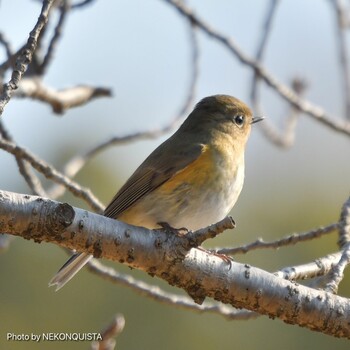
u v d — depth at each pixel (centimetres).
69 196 1623
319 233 973
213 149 1099
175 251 791
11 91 750
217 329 1551
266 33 1422
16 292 1573
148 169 1073
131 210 1073
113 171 1711
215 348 1538
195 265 805
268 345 1536
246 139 1220
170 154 1077
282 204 1731
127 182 1088
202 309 1077
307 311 820
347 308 824
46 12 775
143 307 1559
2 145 1035
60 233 741
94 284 1570
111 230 780
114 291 1566
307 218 1700
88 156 1266
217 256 823
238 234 1652
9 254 1590
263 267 1614
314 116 1395
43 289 1577
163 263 795
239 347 1544
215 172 1076
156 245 790
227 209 1101
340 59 1459
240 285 814
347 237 954
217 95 1227
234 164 1105
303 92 1600
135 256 789
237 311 1081
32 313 1559
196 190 1063
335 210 1725
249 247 991
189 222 1068
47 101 1250
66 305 1567
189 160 1066
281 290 819
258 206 1712
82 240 769
